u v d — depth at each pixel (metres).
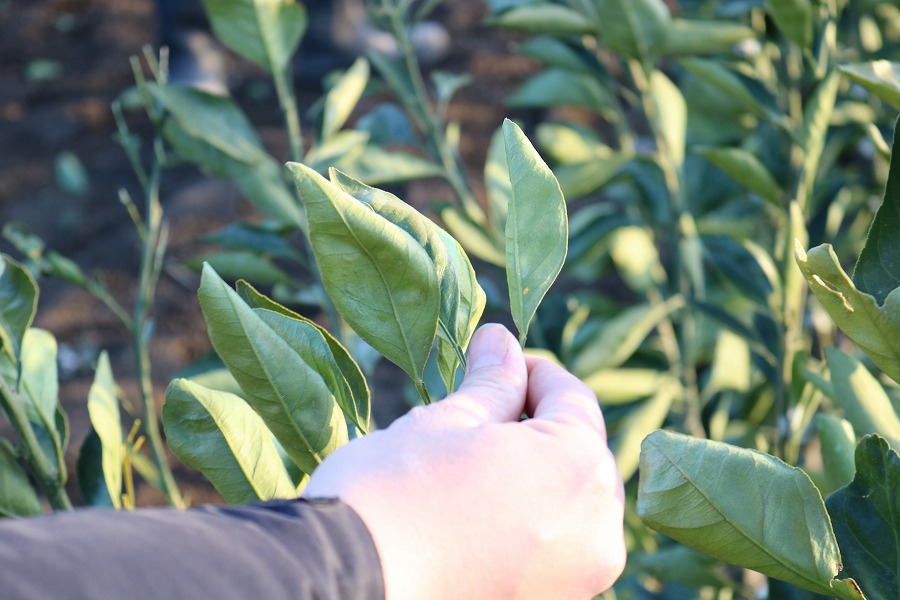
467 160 2.48
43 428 0.79
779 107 0.93
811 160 0.90
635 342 1.07
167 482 0.93
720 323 1.00
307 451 0.65
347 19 2.86
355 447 0.58
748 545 0.63
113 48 3.16
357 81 1.02
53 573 0.49
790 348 0.94
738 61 1.08
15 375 0.77
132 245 2.32
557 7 1.09
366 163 1.11
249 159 0.95
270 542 0.52
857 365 0.76
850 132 1.13
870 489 0.65
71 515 0.51
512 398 0.62
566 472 0.59
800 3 0.85
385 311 0.62
